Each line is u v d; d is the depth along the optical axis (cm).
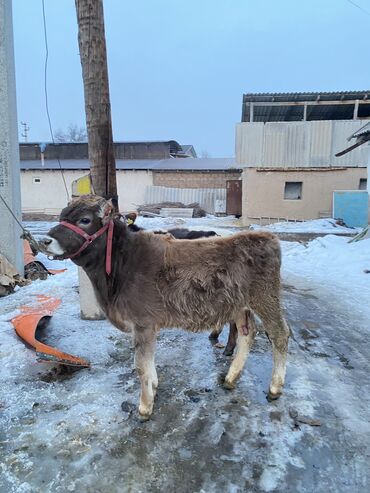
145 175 2850
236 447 284
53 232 294
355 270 884
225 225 1881
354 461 271
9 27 732
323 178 1884
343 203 1712
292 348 453
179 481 253
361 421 314
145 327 313
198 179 2823
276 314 341
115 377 375
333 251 1074
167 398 344
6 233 744
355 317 576
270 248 334
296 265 1002
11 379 371
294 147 1895
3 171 732
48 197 2911
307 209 1911
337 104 1912
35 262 842
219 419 315
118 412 321
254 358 423
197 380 375
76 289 683
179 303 311
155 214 2470
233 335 420
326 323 548
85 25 476
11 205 741
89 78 488
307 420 312
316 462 270
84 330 488
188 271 312
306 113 2064
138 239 322
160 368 399
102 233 306
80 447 281
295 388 361
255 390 357
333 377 385
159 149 3331
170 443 287
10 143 730
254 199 1938
